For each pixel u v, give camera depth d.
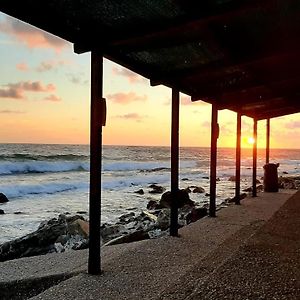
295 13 3.77
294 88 7.54
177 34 3.89
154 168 41.06
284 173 35.56
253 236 3.70
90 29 3.76
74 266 4.73
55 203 16.64
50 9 3.20
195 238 5.82
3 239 9.45
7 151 53.22
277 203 9.70
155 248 5.24
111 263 4.55
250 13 3.65
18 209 14.76
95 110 4.13
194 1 3.23
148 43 4.15
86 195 19.75
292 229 3.96
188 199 13.16
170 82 5.69
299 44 4.64
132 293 3.58
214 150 7.84
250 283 2.48
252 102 8.45
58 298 3.51
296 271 2.70
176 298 2.35
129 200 17.39
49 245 7.22
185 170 40.59
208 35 3.93
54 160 35.16
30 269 4.67
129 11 3.36
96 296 3.53
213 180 7.80
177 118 6.05
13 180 23.88
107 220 11.52
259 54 4.84
